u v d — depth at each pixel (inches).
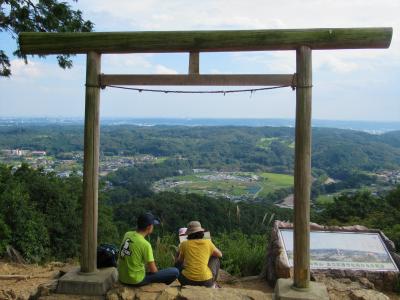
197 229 175.2
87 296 157.4
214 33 152.3
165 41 154.9
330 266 205.2
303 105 149.1
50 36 158.9
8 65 391.2
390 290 201.2
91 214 163.2
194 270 167.8
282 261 207.0
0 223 330.6
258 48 152.7
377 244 217.6
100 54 161.6
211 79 155.8
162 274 164.7
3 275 258.2
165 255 246.7
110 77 160.2
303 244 151.1
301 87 149.3
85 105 161.0
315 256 211.2
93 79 159.8
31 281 247.4
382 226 402.0
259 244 273.0
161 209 678.5
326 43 147.4
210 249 173.8
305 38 147.1
